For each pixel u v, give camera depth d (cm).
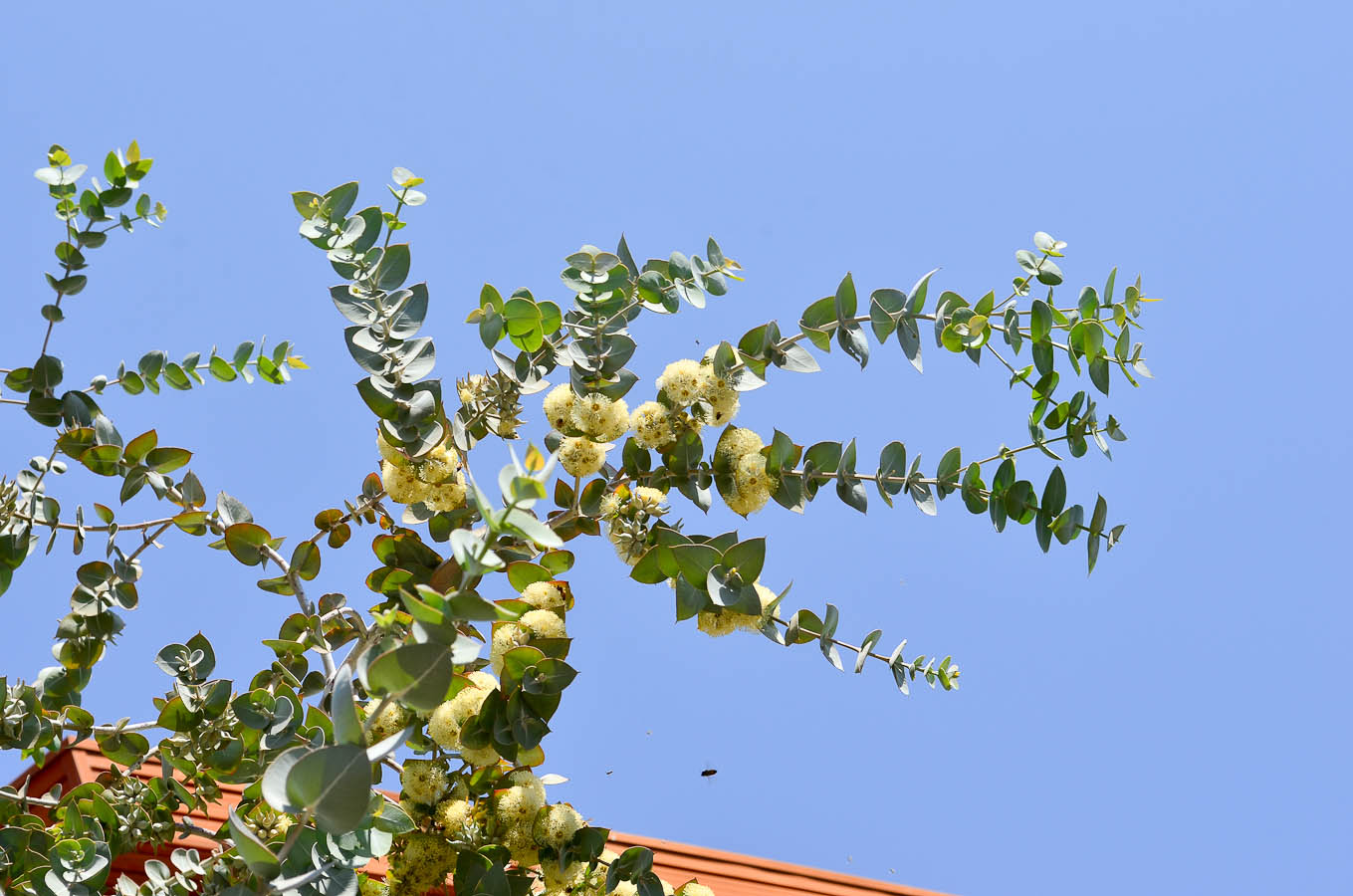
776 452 271
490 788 276
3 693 279
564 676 251
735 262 277
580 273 266
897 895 471
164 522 308
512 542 282
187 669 290
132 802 283
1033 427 282
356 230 263
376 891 271
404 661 146
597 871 276
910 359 263
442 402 272
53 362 296
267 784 149
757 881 449
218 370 306
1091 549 280
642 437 273
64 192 286
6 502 289
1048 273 278
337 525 322
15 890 256
